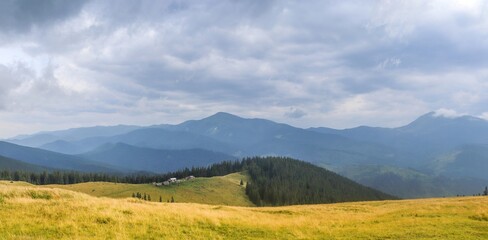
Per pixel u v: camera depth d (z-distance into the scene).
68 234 23.08
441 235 27.72
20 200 31.27
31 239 20.50
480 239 26.41
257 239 26.17
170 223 28.55
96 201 34.47
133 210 31.77
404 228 30.84
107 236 23.33
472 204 50.12
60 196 36.25
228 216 34.44
